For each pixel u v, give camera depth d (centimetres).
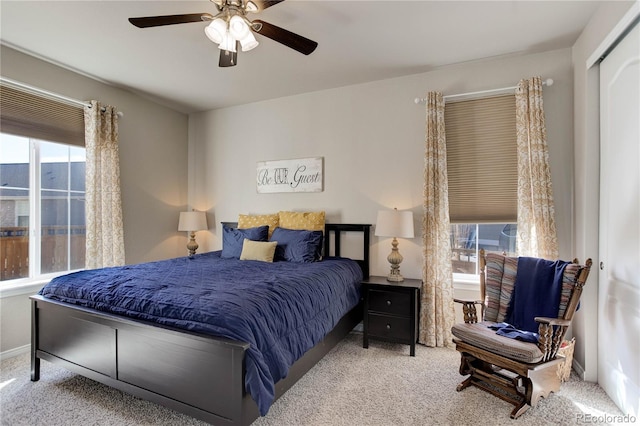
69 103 322
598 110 236
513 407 205
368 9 227
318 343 235
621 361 202
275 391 173
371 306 299
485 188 308
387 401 211
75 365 214
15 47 277
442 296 302
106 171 343
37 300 229
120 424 186
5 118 277
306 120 384
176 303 179
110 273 247
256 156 413
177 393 172
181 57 296
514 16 235
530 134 278
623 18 189
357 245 357
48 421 188
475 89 309
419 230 330
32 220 303
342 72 328
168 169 428
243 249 335
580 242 251
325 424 188
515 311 239
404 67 317
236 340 155
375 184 350
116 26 247
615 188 212
